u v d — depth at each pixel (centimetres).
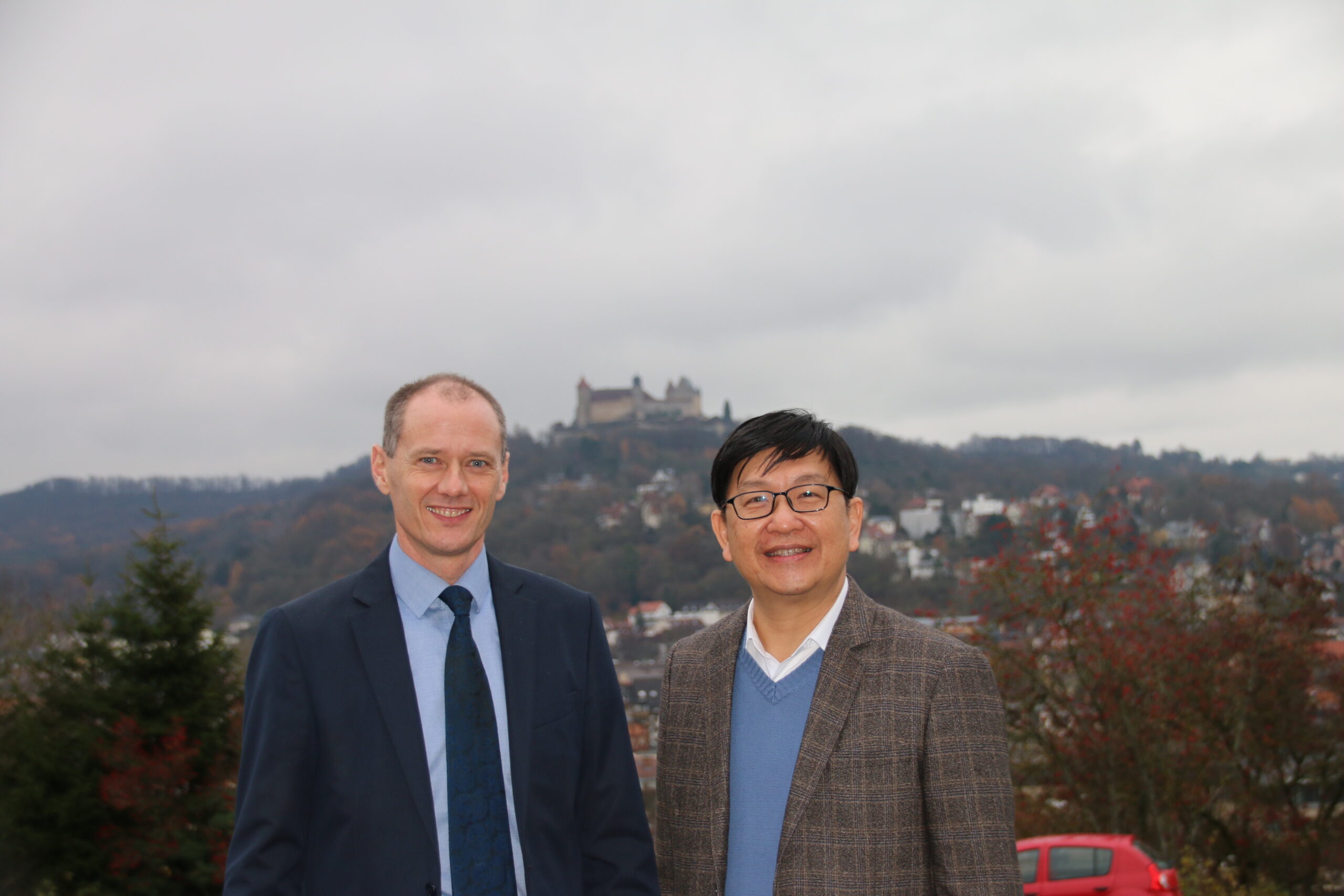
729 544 256
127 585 1221
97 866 1128
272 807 218
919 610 1426
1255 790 1340
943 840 219
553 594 258
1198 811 1280
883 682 233
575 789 244
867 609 249
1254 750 1307
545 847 232
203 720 1203
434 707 233
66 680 1184
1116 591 1275
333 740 226
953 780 221
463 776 228
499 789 230
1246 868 1295
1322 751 1316
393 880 217
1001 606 1321
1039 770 1334
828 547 244
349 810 222
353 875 219
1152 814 1238
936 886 220
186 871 1168
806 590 241
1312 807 1412
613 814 248
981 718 227
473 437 242
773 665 249
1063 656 1292
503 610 248
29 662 1205
